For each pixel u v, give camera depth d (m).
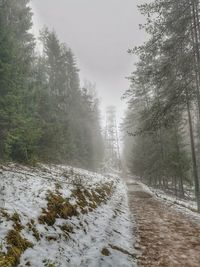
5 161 15.01
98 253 6.63
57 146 25.06
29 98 19.86
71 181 15.48
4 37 14.82
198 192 17.56
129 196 21.62
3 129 14.86
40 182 11.57
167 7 13.91
